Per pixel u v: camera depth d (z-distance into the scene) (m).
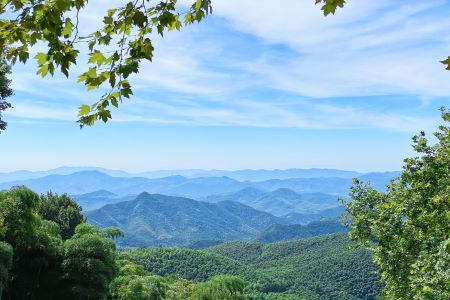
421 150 16.83
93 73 4.39
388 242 17.58
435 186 15.74
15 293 27.94
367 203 19.92
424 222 15.38
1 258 22.66
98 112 4.61
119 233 37.84
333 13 4.44
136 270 51.78
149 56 4.52
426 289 12.70
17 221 27.09
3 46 4.16
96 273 28.36
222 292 52.81
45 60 4.29
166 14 4.42
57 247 29.12
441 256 13.01
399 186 17.75
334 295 165.00
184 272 158.50
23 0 3.98
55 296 28.08
